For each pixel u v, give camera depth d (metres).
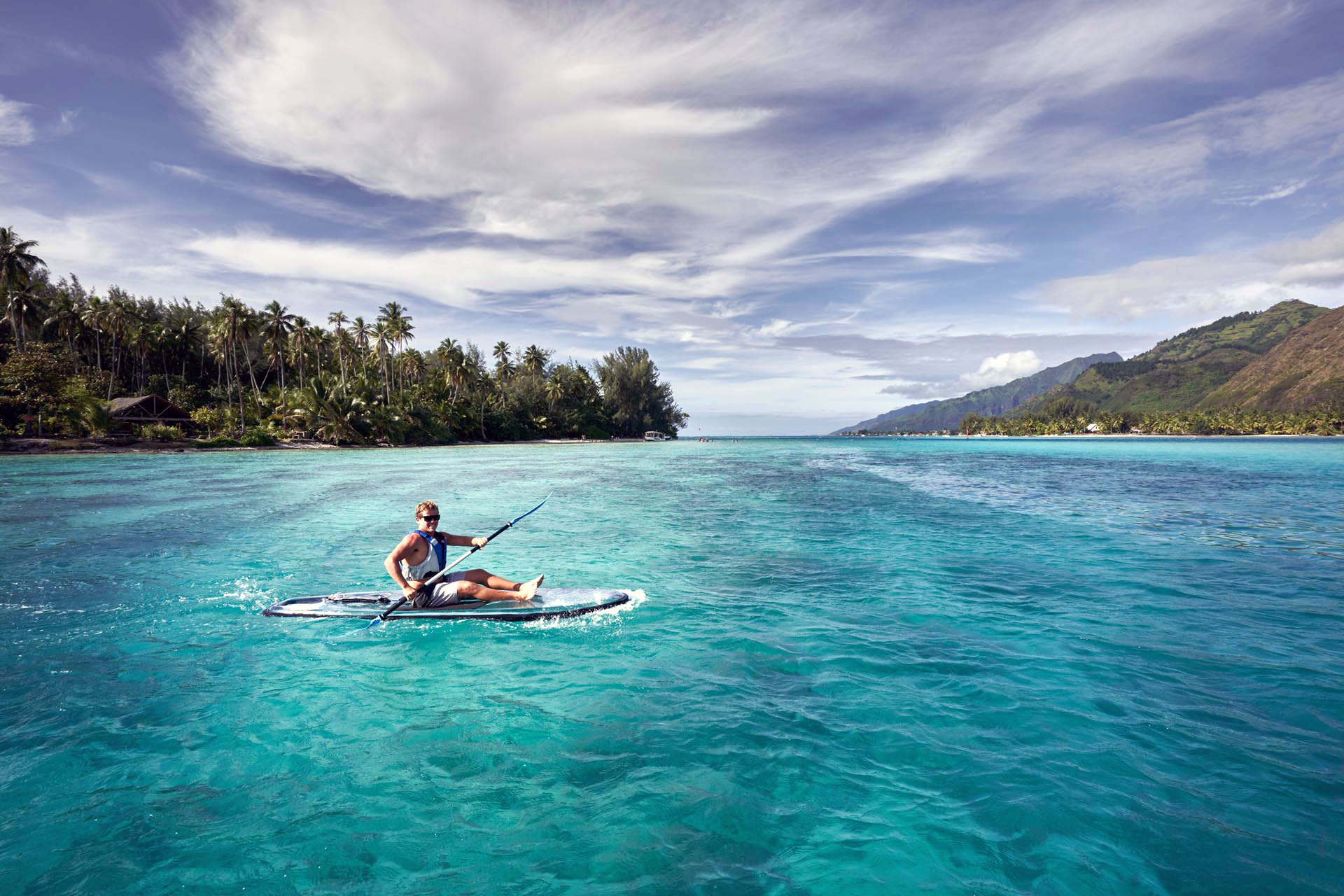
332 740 4.04
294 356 84.44
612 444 106.81
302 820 3.20
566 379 127.25
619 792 3.44
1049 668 5.16
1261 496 19.25
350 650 5.77
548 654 5.61
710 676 5.07
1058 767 3.65
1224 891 2.65
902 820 3.18
